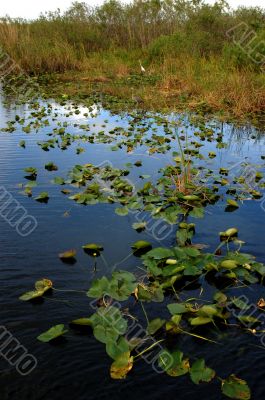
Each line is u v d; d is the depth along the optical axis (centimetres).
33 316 259
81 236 362
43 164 559
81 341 240
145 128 765
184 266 303
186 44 1463
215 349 237
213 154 620
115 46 1723
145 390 209
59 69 1507
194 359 229
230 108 947
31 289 285
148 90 1102
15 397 204
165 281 299
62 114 897
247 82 1000
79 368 221
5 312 262
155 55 1489
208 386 211
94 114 898
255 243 356
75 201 438
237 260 315
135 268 315
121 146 658
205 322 251
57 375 217
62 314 262
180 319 254
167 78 1144
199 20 1639
